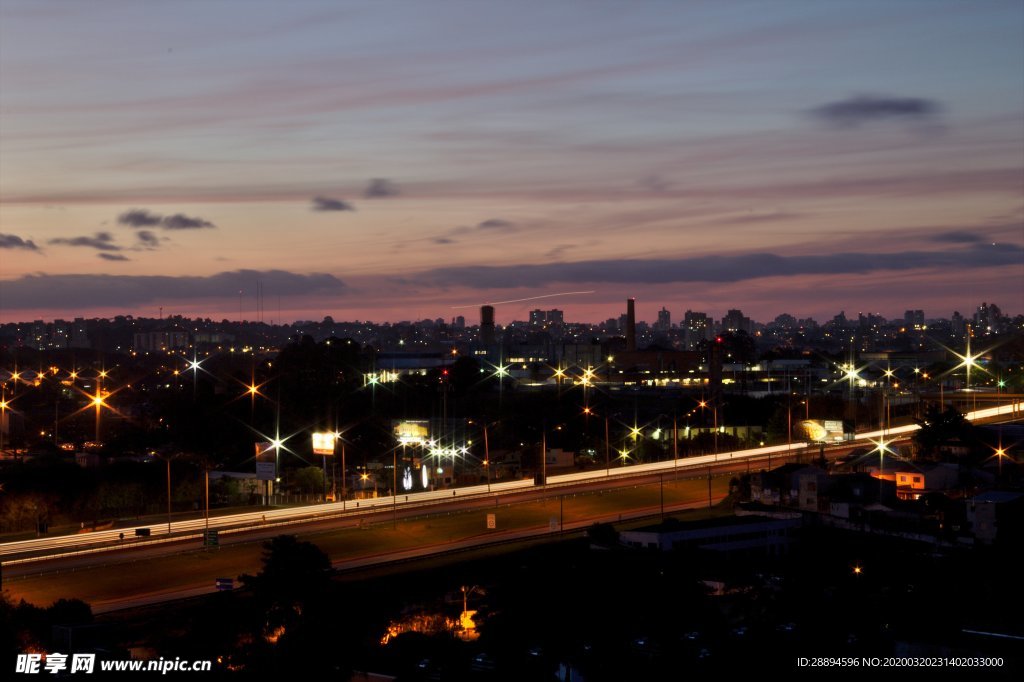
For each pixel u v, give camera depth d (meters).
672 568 114.44
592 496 170.25
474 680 86.69
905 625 93.88
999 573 114.56
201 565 122.19
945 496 151.50
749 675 84.69
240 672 85.75
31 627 90.94
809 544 137.75
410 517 151.12
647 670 86.81
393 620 101.19
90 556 125.06
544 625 95.19
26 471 175.62
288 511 155.38
